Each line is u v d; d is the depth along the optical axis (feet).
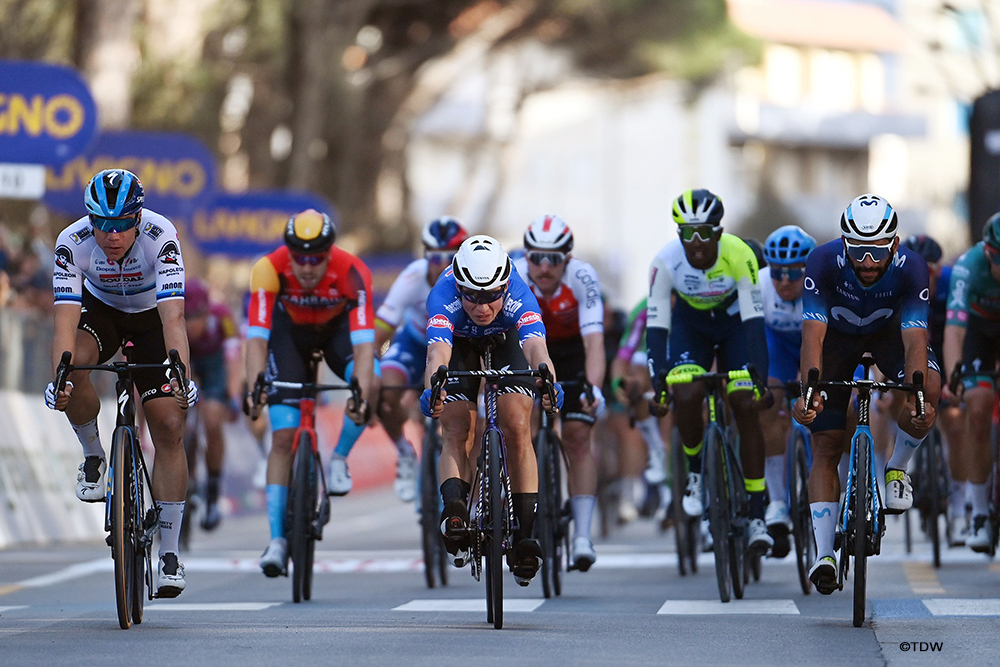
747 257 86.63
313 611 78.43
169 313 69.21
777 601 81.87
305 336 90.74
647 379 126.62
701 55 279.08
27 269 156.04
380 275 251.80
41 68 136.46
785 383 91.15
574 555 91.97
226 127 283.18
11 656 58.54
